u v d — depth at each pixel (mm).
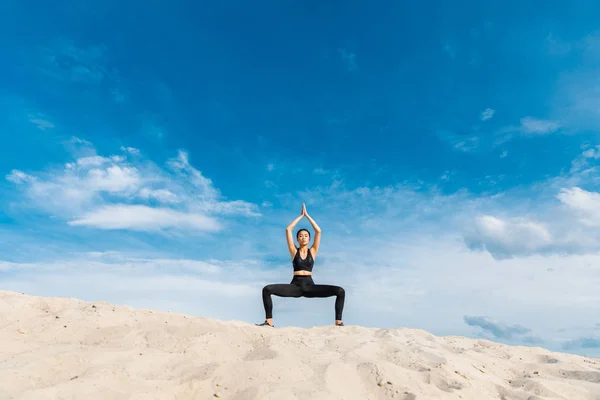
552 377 5727
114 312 6355
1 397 3555
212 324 6082
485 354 6492
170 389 3994
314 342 5727
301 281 7910
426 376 4852
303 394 3965
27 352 4633
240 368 4430
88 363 4367
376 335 6707
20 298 6754
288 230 8156
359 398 4109
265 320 7621
